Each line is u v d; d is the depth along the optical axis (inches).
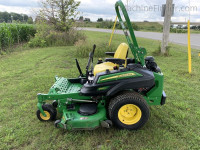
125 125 123.5
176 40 625.3
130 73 118.0
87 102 135.0
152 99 135.5
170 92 190.2
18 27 570.6
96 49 369.4
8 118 147.2
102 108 130.0
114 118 120.8
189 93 187.0
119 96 119.7
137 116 123.4
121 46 148.3
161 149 109.8
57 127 127.5
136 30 1228.5
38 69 285.9
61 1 565.6
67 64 313.1
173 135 122.3
